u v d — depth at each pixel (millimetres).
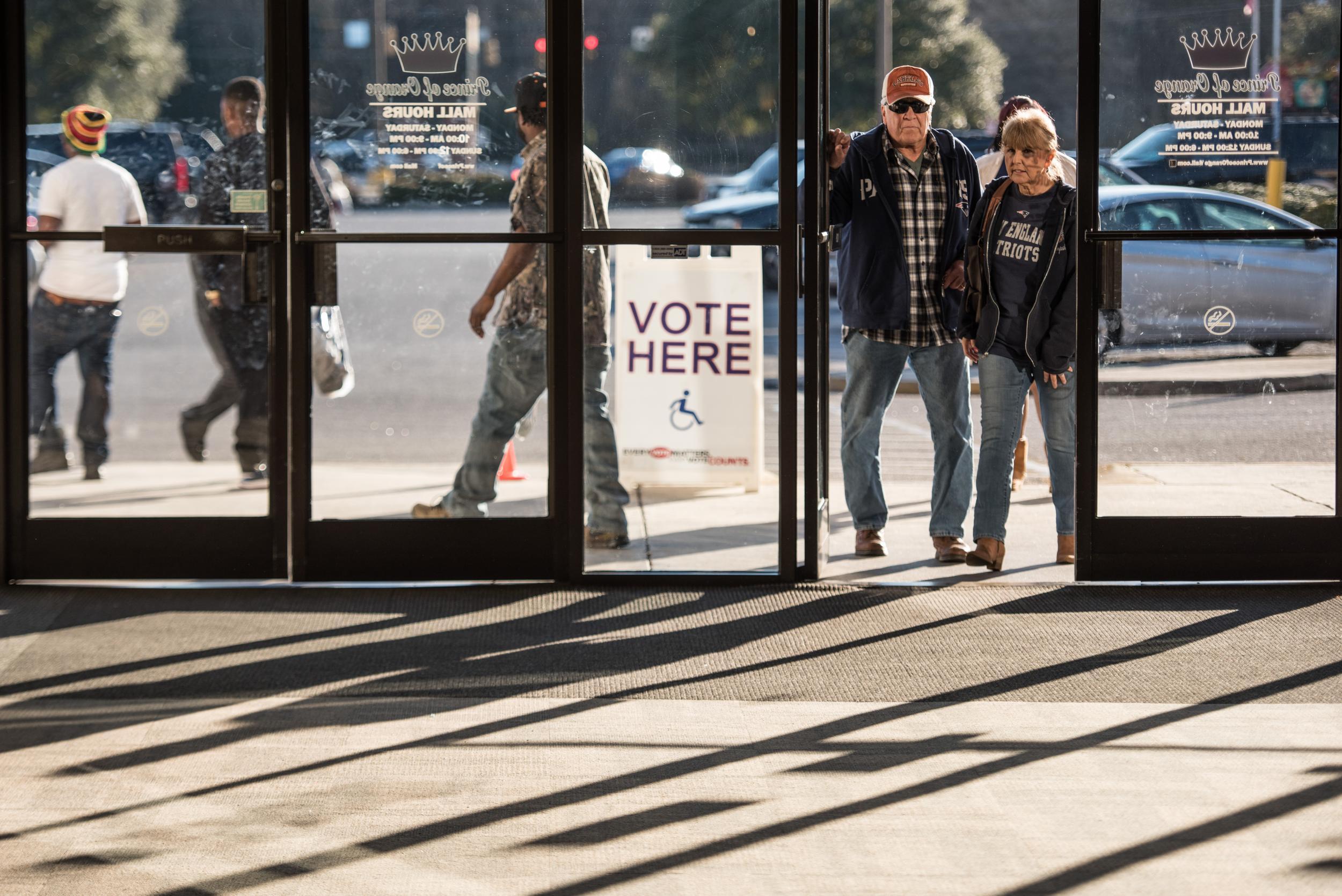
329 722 6605
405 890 4918
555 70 8688
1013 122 8992
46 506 8953
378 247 8812
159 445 8930
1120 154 8750
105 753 6203
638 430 8945
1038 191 9094
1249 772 5930
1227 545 8969
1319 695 6914
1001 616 8320
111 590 8852
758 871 5051
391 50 8680
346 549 8961
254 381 8891
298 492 8906
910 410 16328
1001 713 6691
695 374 8922
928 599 8719
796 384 8883
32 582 8984
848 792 5754
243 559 8977
